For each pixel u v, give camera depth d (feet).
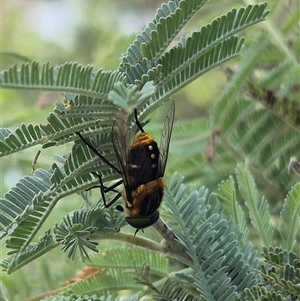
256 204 0.70
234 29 0.60
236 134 0.87
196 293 0.65
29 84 0.54
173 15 0.60
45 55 1.63
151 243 0.65
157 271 0.69
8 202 0.59
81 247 0.60
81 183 0.61
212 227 0.65
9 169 1.00
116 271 0.69
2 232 0.58
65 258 0.82
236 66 0.93
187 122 0.90
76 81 0.55
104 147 0.61
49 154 0.92
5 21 1.82
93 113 0.58
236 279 0.63
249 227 0.79
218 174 0.86
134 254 0.69
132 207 0.63
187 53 0.60
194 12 0.60
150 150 0.63
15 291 0.80
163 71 0.60
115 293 0.70
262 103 0.83
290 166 0.70
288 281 0.59
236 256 0.63
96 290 0.68
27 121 0.96
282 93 0.87
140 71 0.60
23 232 0.59
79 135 0.59
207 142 0.89
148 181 0.63
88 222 0.62
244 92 0.84
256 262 0.65
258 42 0.86
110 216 0.64
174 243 0.65
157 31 0.60
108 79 0.56
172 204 0.66
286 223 0.68
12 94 1.08
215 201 0.70
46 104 0.93
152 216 0.63
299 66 0.86
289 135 0.84
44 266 0.81
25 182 0.59
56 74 0.55
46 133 0.57
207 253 0.64
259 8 0.60
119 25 1.65
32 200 0.58
